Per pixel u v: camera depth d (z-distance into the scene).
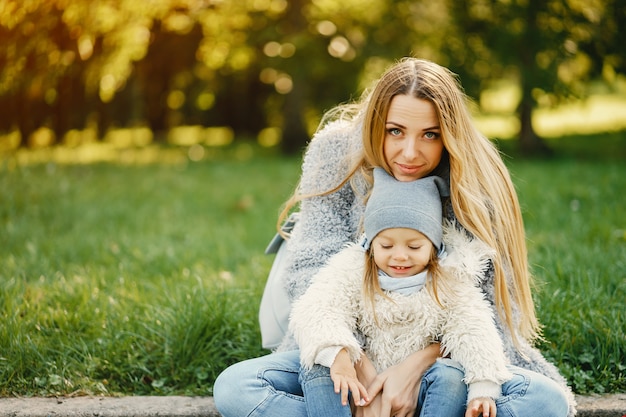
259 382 2.50
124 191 7.91
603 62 11.05
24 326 3.37
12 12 9.54
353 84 13.49
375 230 2.43
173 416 2.84
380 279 2.48
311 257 2.69
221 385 2.55
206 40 13.83
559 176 8.14
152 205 7.17
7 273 4.33
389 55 12.16
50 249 5.02
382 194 2.48
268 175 9.55
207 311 3.38
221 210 7.11
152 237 5.62
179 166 10.67
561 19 10.56
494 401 2.37
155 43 14.93
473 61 11.30
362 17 12.33
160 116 18.50
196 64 15.91
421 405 2.42
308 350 2.40
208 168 10.39
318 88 14.55
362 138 2.62
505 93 26.53
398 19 12.28
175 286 3.93
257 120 18.61
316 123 15.20
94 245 5.21
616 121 18.02
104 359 3.21
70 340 3.35
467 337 2.38
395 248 2.43
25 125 14.64
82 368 3.15
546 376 2.65
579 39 10.77
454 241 2.53
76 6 9.92
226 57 13.80
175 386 3.14
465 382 2.38
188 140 17.70
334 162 2.80
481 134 2.70
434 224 2.44
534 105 11.05
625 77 11.23
